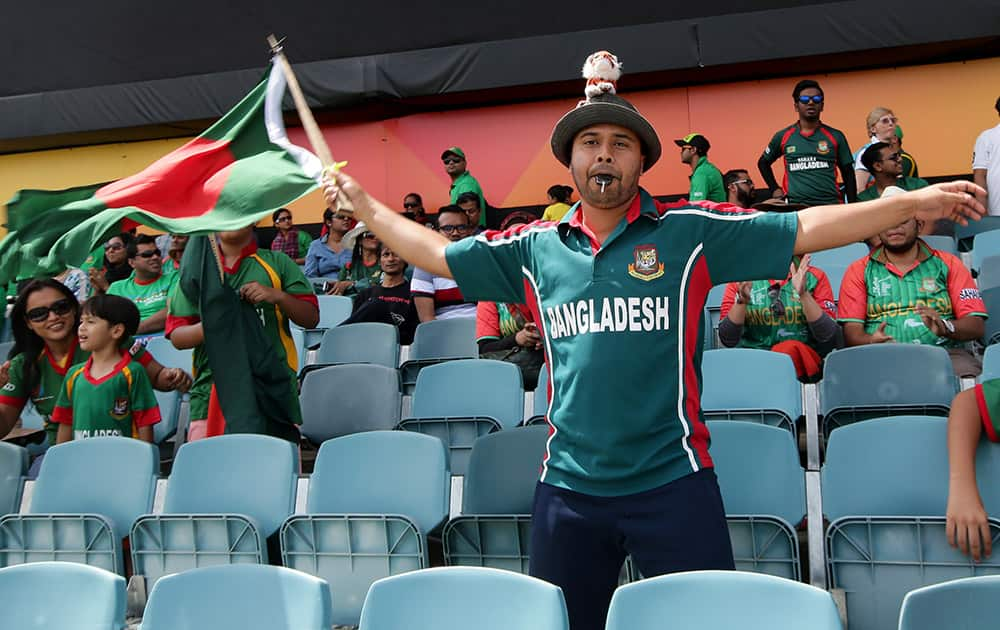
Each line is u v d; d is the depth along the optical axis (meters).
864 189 8.71
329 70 10.41
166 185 4.38
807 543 4.01
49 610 2.84
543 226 2.90
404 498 4.01
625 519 2.69
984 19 8.95
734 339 5.23
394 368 5.71
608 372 2.70
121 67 11.13
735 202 8.77
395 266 6.88
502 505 3.92
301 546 3.86
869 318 5.36
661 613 2.35
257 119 4.42
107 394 4.84
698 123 10.51
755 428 3.79
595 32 9.77
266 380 4.63
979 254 6.66
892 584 3.27
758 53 9.39
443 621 2.50
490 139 11.12
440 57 10.12
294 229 11.02
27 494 4.59
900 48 9.54
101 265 8.57
